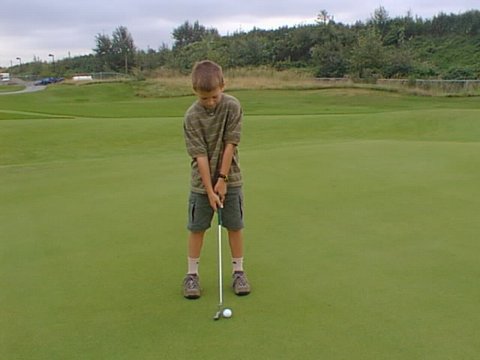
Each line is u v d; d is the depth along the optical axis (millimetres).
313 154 8961
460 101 30109
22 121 15062
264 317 3266
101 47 81188
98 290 3730
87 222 5375
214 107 3422
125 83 49812
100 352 2928
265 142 12805
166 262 4230
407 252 4340
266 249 4449
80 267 4168
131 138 12766
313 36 57750
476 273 3895
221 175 3486
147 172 7910
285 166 7949
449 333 3043
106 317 3324
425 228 4949
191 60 59219
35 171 8227
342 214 5426
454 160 8219
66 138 12641
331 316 3260
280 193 6312
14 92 49875
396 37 57969
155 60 73125
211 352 2891
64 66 94000
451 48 55000
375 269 3990
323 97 33312
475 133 13578
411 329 3090
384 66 47250
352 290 3625
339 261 4160
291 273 3941
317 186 6652
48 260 4344
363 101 30828
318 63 51656
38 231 5133
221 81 3381
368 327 3117
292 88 37875
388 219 5238
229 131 3469
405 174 7277
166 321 3252
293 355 2842
